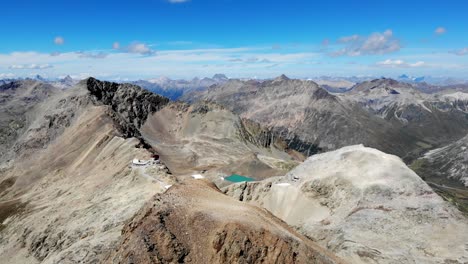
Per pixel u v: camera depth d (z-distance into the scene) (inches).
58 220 3676.2
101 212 3368.6
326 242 3314.5
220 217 1841.8
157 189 3444.9
